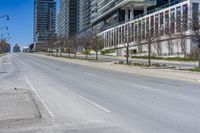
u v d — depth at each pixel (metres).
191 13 64.50
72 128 8.77
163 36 78.81
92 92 17.31
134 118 10.01
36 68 44.34
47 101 14.15
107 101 13.81
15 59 83.88
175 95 15.52
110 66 46.34
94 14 159.38
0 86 21.55
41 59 82.38
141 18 100.12
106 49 120.94
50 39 137.88
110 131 8.31
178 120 9.61
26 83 23.42
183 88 18.78
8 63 61.09
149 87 19.44
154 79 25.61
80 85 21.36
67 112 11.34
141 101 13.63
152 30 82.50
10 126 9.20
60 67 46.34
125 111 11.30
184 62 57.38
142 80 24.67
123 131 8.28
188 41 69.06
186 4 77.06
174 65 46.84
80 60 69.31
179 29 67.94
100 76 29.17
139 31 92.75
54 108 12.24
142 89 18.38
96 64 52.88
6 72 36.75
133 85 20.78
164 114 10.61
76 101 14.02
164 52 80.56
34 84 22.58
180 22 64.31
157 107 12.03
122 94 16.17
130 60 70.38
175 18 74.69
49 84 22.39
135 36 95.44
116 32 117.88
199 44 33.94
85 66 48.38
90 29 151.75
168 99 14.15
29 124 9.42
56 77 28.70
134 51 97.94
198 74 28.16
